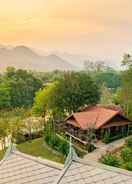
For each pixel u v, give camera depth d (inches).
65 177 738.2
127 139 2556.6
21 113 3351.4
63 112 2992.1
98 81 5964.6
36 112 3125.0
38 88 4805.6
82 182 714.8
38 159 838.5
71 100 2987.2
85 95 3029.0
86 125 2554.1
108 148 2345.0
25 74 5029.5
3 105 3991.1
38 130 2815.0
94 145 2373.3
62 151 2213.3
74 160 779.4
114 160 1775.3
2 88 4119.1
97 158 2091.5
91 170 746.2
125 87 3161.9
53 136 2412.6
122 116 2704.2
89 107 2977.4
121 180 701.9
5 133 2453.2
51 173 782.5
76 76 3147.1
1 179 798.5
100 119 2642.7
